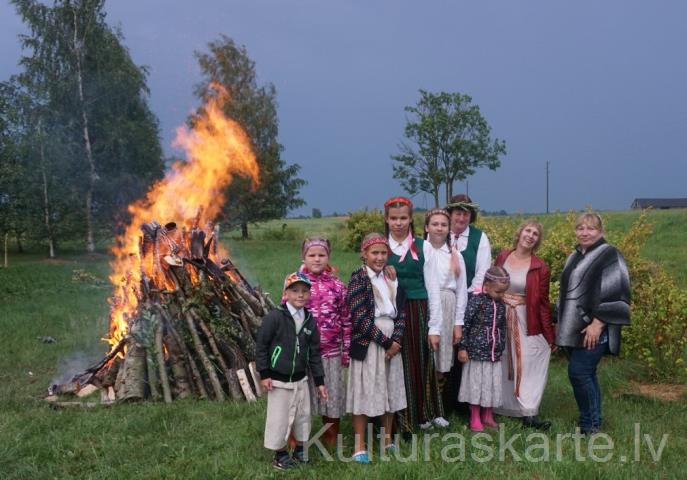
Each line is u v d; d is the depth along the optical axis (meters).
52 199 30.03
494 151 49.38
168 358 6.80
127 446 4.96
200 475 4.36
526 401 5.52
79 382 6.93
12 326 11.10
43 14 29.73
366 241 4.83
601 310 5.12
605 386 6.82
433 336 5.18
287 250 30.48
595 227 5.31
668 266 16.25
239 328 7.09
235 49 38.28
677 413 5.84
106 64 30.75
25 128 29.44
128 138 30.72
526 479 4.33
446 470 4.40
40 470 4.54
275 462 4.57
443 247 5.52
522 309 5.61
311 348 4.66
